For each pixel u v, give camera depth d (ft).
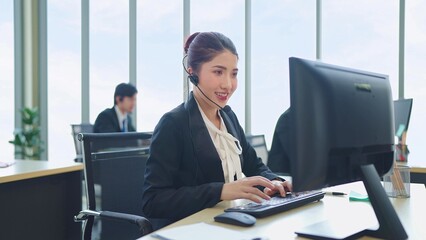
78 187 7.13
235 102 13.30
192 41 4.27
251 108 13.21
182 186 4.06
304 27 12.67
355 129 2.97
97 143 4.54
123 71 14.19
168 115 4.16
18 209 6.18
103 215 4.06
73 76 14.55
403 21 11.62
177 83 13.64
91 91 14.44
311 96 2.71
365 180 2.90
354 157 2.96
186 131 4.10
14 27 14.58
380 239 2.69
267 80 13.03
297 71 2.70
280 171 3.23
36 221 6.47
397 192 4.24
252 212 3.21
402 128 7.32
